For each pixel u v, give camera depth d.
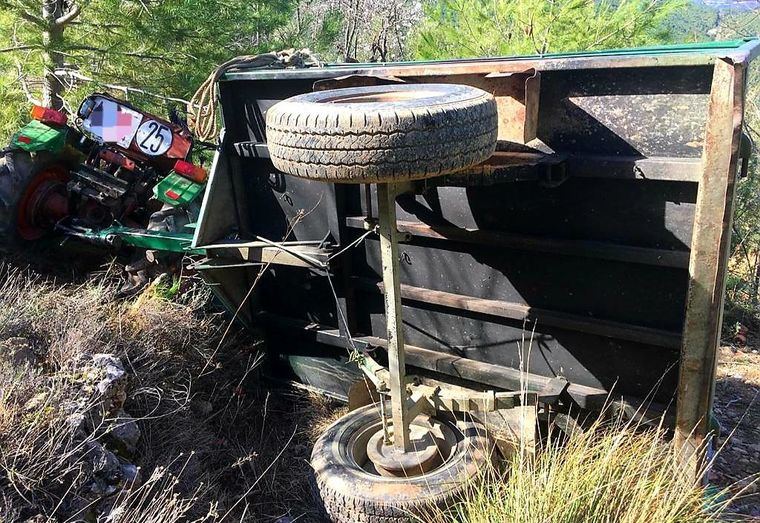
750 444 4.05
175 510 2.63
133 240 4.27
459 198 3.22
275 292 4.16
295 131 2.37
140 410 3.33
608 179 2.82
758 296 6.42
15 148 4.69
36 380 2.90
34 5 7.14
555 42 6.58
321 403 4.14
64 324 3.46
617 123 2.74
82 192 4.62
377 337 3.84
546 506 2.56
